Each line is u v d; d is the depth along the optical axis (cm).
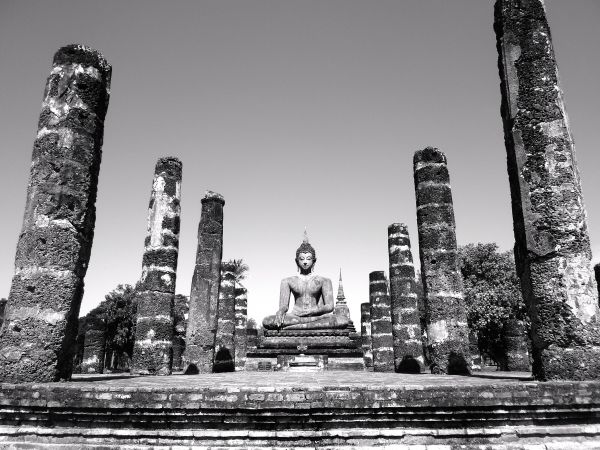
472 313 3159
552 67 853
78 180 872
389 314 2586
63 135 877
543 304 767
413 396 596
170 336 1575
